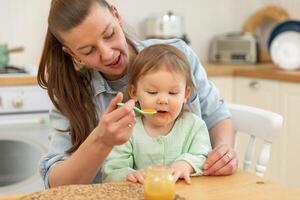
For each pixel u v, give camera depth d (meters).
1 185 2.36
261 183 1.03
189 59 1.39
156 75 1.16
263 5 3.38
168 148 1.21
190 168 1.10
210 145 1.26
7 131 2.30
